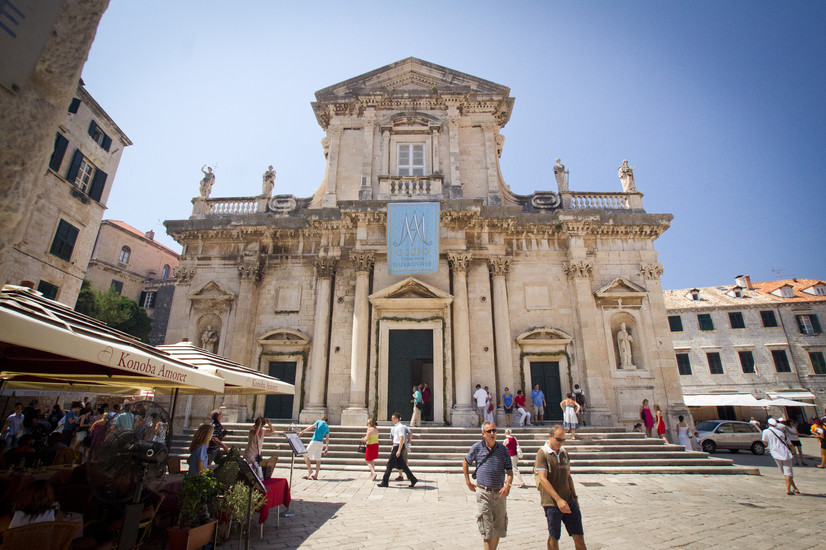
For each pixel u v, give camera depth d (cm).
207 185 2400
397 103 2423
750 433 2350
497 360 1984
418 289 1984
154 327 3881
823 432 1681
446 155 2319
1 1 190
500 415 1839
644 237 2212
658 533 758
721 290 4191
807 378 3547
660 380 2003
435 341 1952
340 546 686
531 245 2191
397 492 1092
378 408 1873
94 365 759
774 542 709
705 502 1015
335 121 2411
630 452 1542
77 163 2208
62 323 496
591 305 2075
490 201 2247
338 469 1405
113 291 3112
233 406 1941
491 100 2412
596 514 896
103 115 2358
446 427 1712
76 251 2228
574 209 2162
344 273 2117
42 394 1977
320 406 1906
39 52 207
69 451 1080
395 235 1970
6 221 194
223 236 2236
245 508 655
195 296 2152
